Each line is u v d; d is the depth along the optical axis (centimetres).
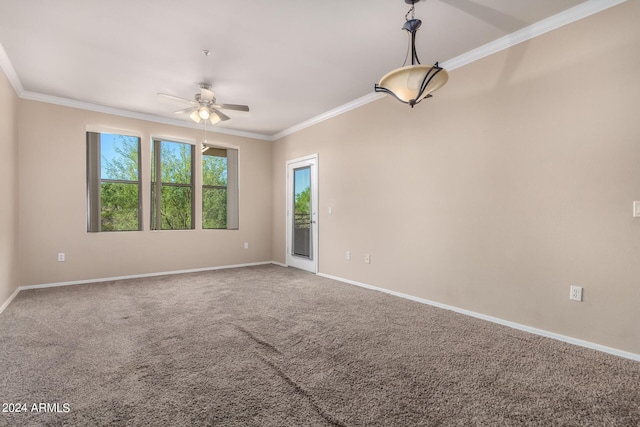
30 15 244
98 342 246
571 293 246
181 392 178
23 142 403
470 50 306
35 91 403
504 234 287
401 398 173
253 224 619
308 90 404
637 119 218
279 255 621
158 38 279
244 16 247
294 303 354
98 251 460
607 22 229
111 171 481
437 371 203
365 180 430
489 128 297
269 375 198
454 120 326
